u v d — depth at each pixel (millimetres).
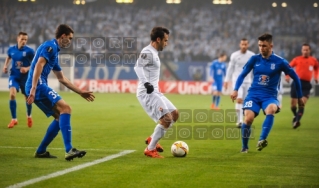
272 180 21266
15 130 39375
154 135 27062
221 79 68562
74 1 128000
